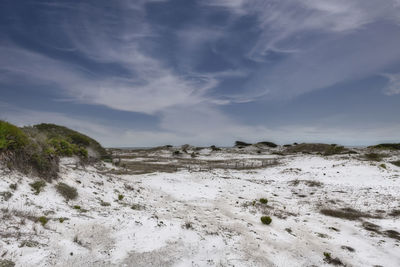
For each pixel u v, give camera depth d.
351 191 22.94
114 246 7.02
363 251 10.34
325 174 30.77
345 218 15.55
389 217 15.65
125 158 57.03
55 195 10.55
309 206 18.56
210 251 7.70
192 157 66.75
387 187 23.44
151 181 23.70
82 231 7.54
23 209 7.76
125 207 12.22
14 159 10.34
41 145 12.64
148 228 8.68
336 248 10.39
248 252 8.20
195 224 10.27
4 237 5.65
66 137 29.59
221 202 17.52
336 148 56.16
